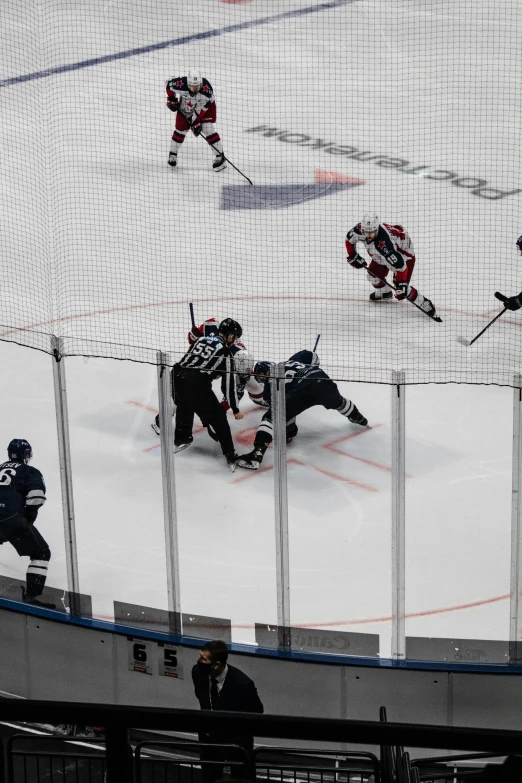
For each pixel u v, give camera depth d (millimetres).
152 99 21844
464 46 23203
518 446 7863
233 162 19203
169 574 8367
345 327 13797
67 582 8742
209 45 24125
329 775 7902
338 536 9844
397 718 8164
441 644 8023
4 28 23500
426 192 17828
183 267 15539
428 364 12734
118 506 10281
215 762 6094
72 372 12500
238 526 10031
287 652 8227
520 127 20062
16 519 8688
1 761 4973
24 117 20188
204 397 10562
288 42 24078
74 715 3672
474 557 9484
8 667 9000
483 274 15125
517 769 4949
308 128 20562
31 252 15680
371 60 23062
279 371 7820
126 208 17359
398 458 7910
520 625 8141
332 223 16922
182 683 8477
